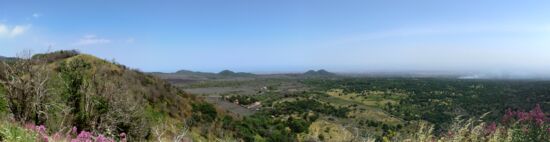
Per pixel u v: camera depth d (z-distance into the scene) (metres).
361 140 9.88
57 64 23.84
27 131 8.63
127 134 18.05
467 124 7.82
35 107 14.45
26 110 14.26
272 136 58.78
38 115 14.22
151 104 41.50
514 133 7.72
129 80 44.47
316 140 12.73
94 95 17.14
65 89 17.14
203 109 55.09
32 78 15.38
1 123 8.90
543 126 7.76
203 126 44.22
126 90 22.77
